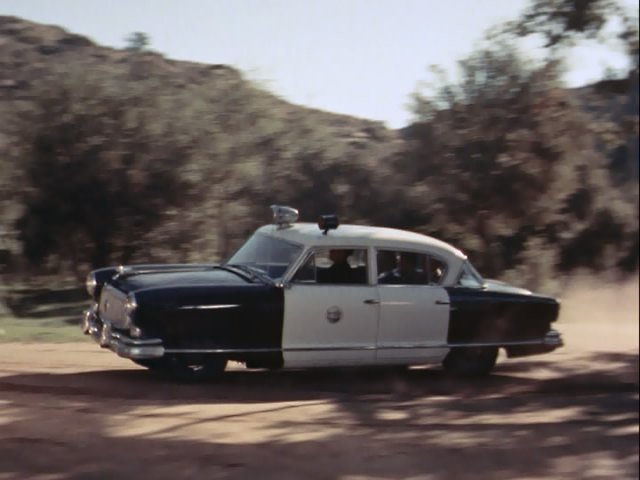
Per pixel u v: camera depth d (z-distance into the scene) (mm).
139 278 9281
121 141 19406
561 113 21031
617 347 13656
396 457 6992
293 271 9242
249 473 6355
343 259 9531
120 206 19500
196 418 7703
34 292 18219
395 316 9617
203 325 8742
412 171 23266
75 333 12172
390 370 10695
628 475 6973
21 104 18938
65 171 19016
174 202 20094
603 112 14797
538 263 23938
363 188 24344
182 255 20562
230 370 10141
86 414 7570
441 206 22766
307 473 6453
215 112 21797
